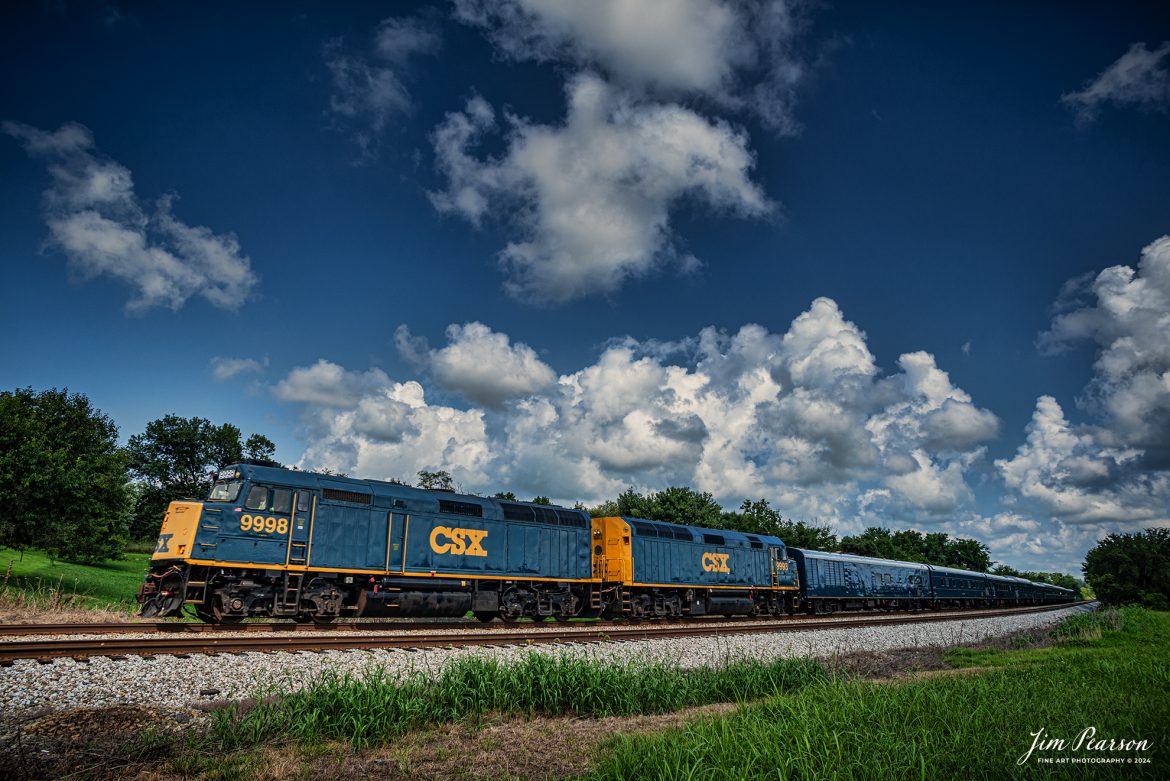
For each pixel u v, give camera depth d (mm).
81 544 30844
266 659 13172
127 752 8078
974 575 57688
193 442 70125
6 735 8180
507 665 12188
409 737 9398
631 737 8688
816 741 7617
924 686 11211
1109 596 55875
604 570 29125
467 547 22719
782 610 37656
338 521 19828
